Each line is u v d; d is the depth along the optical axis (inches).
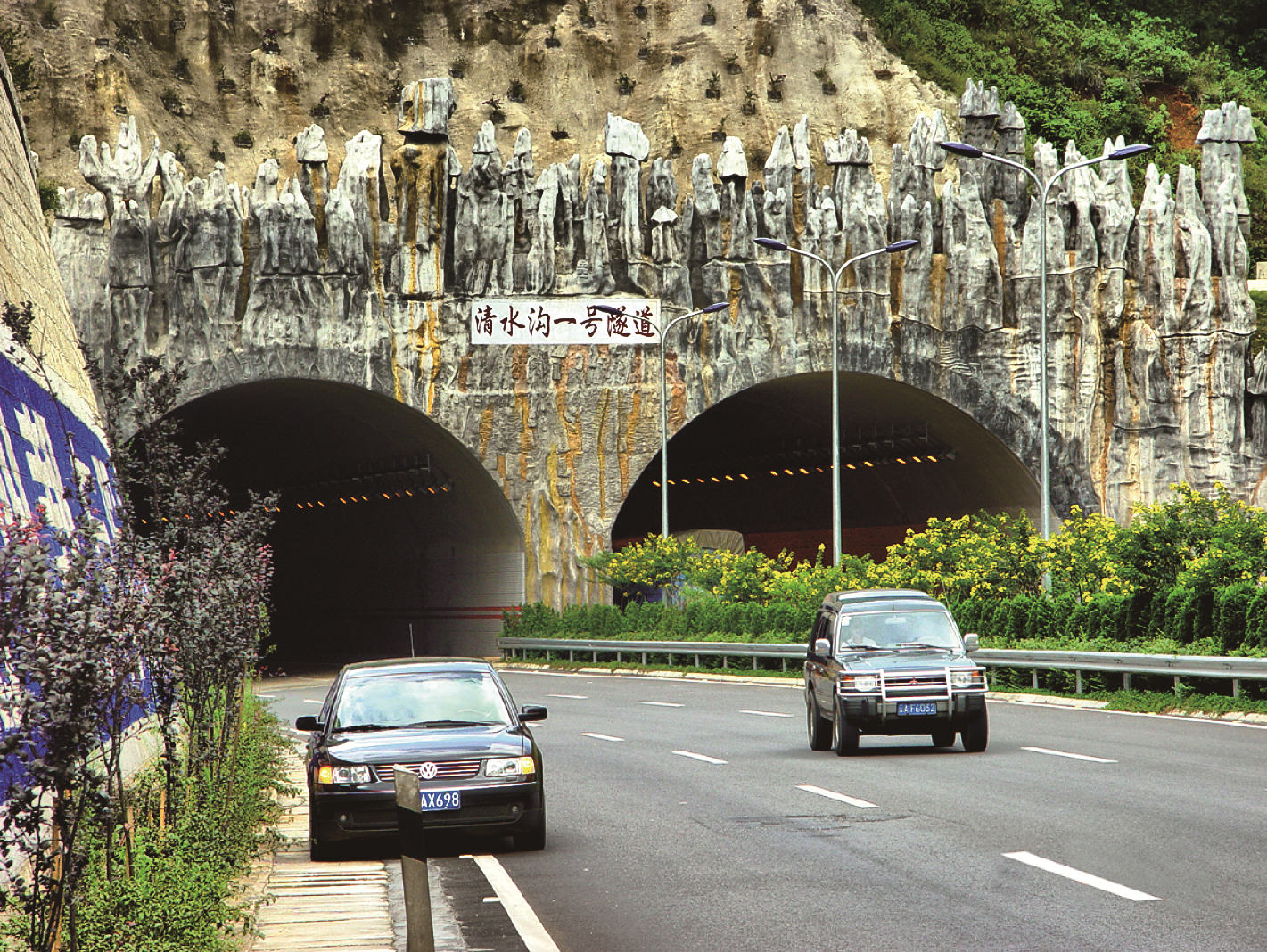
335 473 7775.6
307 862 1547.7
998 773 2053.4
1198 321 7145.7
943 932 1061.1
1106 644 3526.1
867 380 6904.5
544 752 2655.0
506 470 6451.8
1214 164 7313.0
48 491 1935.3
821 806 1792.6
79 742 885.8
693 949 1047.0
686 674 5206.7
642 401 6579.7
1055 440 7012.8
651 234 6688.0
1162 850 1375.5
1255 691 2999.5
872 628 2491.4
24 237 2501.2
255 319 6053.2
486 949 1073.5
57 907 914.1
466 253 6397.6
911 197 6914.4
